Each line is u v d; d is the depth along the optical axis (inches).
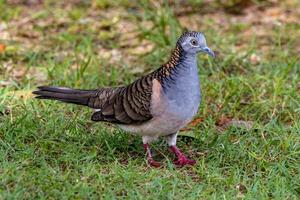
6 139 441.7
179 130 458.6
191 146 458.3
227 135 457.7
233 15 729.0
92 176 402.6
